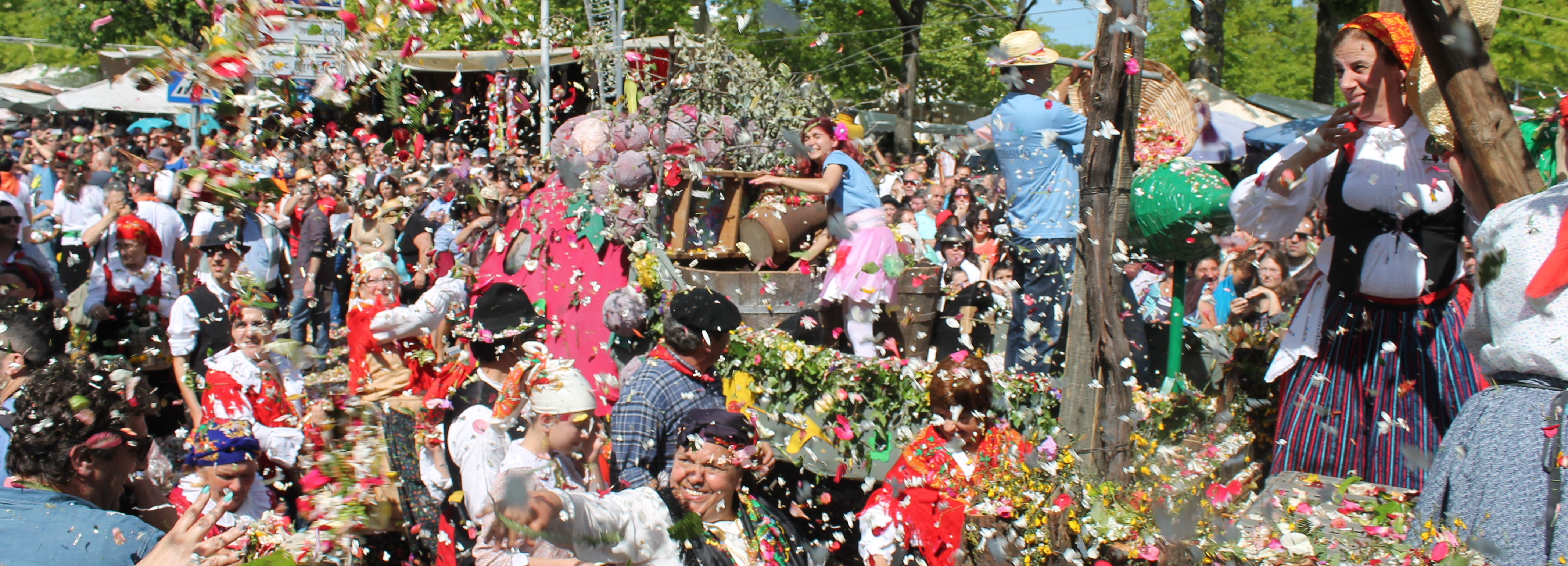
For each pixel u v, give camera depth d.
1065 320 3.70
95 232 6.52
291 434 3.34
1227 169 8.87
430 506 3.30
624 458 3.10
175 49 2.52
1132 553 2.21
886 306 4.14
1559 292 2.07
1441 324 2.84
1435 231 2.80
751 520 2.62
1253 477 3.05
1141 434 2.55
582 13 5.79
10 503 2.11
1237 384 3.61
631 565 2.13
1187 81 10.43
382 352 3.76
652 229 4.04
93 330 5.14
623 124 4.25
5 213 4.87
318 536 2.54
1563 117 2.44
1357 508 2.36
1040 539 2.36
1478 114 2.18
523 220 4.47
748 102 4.77
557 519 1.99
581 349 3.97
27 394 2.21
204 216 6.13
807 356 3.59
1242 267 4.42
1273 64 19.95
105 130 11.98
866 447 3.55
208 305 4.62
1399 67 2.68
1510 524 2.09
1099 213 2.28
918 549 2.76
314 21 2.63
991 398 2.87
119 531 2.11
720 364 3.63
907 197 6.32
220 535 2.15
